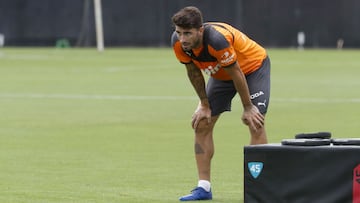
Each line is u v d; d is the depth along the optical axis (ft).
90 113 155.22
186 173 91.86
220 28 72.43
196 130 77.30
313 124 136.46
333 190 64.18
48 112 156.76
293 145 65.36
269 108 162.20
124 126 135.74
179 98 184.65
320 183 64.49
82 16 442.09
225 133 125.70
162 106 167.73
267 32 421.18
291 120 142.10
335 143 65.51
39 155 105.09
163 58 353.31
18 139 120.26
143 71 278.67
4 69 288.30
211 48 71.05
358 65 304.71
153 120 143.74
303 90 203.41
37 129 131.85
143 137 122.21
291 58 349.00
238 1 421.59
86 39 442.91
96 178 88.69
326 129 130.00
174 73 268.62
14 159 101.91
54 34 446.60
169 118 146.82
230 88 77.00
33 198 77.77
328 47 417.28
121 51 410.52
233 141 117.29
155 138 121.08
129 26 440.45
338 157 63.93
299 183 65.21
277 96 188.14
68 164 98.17
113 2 439.63
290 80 237.25
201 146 77.15
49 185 84.58
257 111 73.82
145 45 441.27
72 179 88.02
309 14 416.46
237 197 78.23
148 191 81.41
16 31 449.89
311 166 64.69
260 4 419.95
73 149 110.42
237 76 72.13
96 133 126.93
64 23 444.55
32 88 211.41
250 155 66.80
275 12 419.13
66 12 443.32
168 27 437.17
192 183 85.76
